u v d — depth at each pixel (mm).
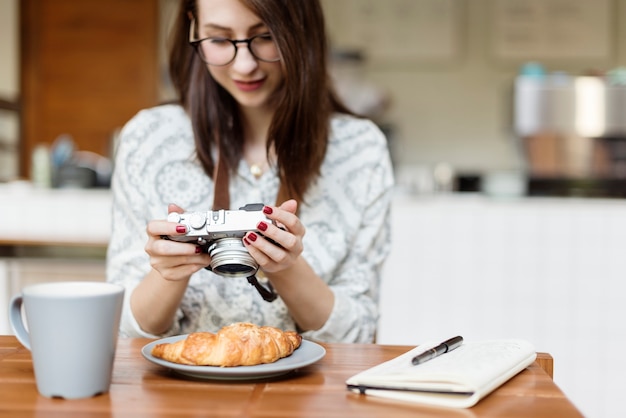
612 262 2320
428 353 809
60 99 4316
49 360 694
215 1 1100
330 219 1268
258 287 940
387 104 3910
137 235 1261
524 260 2350
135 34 4270
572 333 2344
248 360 760
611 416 2336
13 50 4270
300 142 1187
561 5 4297
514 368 791
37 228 2373
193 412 665
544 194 2926
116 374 793
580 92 3197
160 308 1061
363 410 677
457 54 4344
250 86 1149
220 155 1233
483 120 4348
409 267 2387
